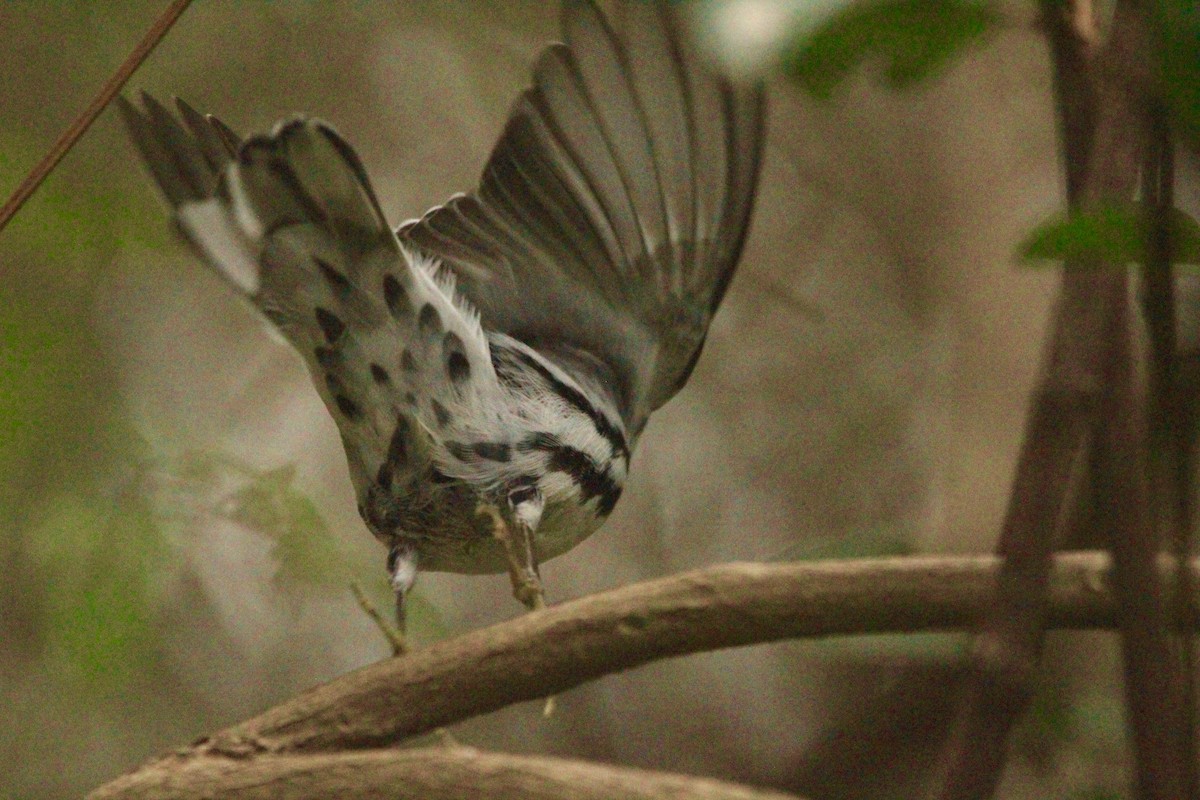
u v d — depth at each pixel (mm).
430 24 12625
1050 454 2510
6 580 10750
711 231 6793
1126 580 2562
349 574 7594
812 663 11891
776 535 12203
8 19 11789
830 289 12586
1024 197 10969
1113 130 2619
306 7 11867
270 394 12836
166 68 12133
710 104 6516
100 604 8773
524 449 6141
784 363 12578
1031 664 2432
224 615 11695
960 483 10078
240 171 5047
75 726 11094
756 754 11930
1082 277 2598
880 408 12172
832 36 2750
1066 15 2850
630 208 6707
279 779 4109
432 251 6703
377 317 5578
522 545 6164
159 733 11438
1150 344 2906
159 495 8484
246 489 7934
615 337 6879
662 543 12453
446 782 3887
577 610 4164
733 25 2797
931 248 11461
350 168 5039
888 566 3812
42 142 11508
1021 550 2484
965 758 2424
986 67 11164
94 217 10906
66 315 11430
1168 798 2486
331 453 12664
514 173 6590
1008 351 10375
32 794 10938
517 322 6770
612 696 12266
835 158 12281
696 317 6969
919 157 11711
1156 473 2941
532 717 12180
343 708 4359
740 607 3928
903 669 10305
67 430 10992
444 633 8078
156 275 12703
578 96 6473
